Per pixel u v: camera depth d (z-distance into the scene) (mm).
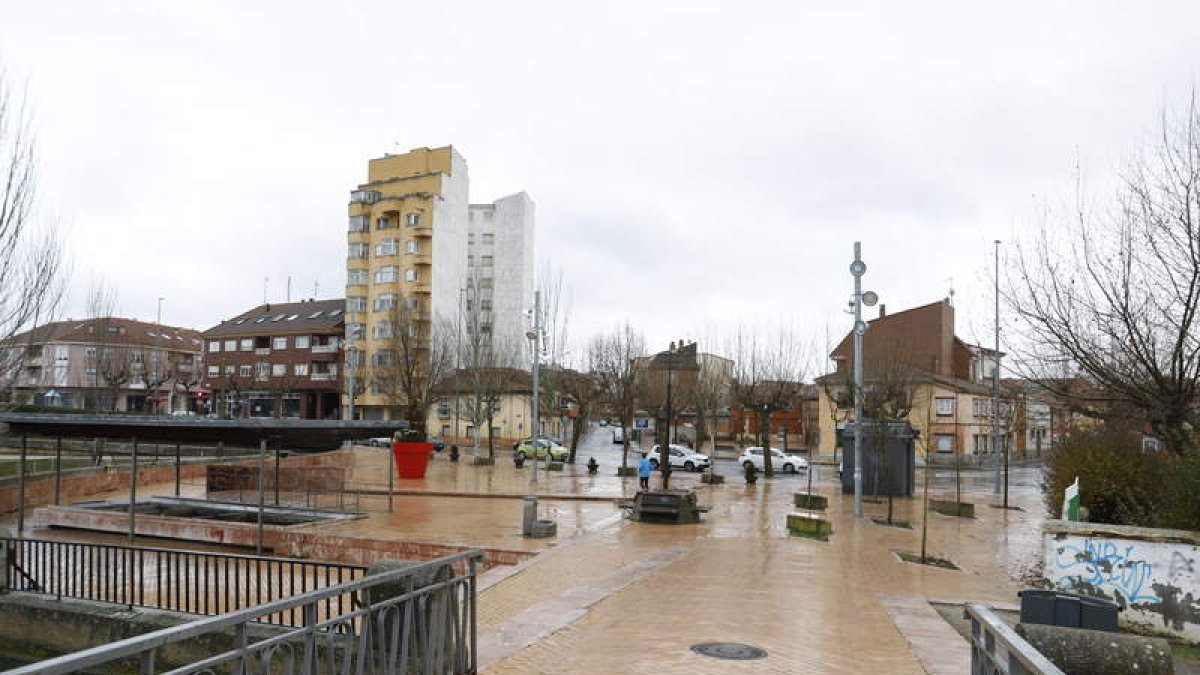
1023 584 13125
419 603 5324
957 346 53250
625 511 20719
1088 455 15031
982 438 51312
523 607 9125
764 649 7086
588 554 13664
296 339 69438
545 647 6969
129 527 17688
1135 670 4789
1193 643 9695
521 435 59969
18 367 17453
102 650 2771
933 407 48406
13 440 37375
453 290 69188
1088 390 12898
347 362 64938
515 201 85000
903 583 11758
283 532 16234
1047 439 65562
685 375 59656
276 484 20094
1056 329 11719
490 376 44469
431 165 69750
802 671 6422
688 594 9859
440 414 61500
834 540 16594
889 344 46938
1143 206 11016
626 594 9766
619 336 49656
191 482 27891
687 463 40875
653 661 6543
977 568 14734
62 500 22781
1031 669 3031
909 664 6773
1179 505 11180
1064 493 15172
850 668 6590
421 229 65562
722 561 12969
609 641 7227
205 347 74000
